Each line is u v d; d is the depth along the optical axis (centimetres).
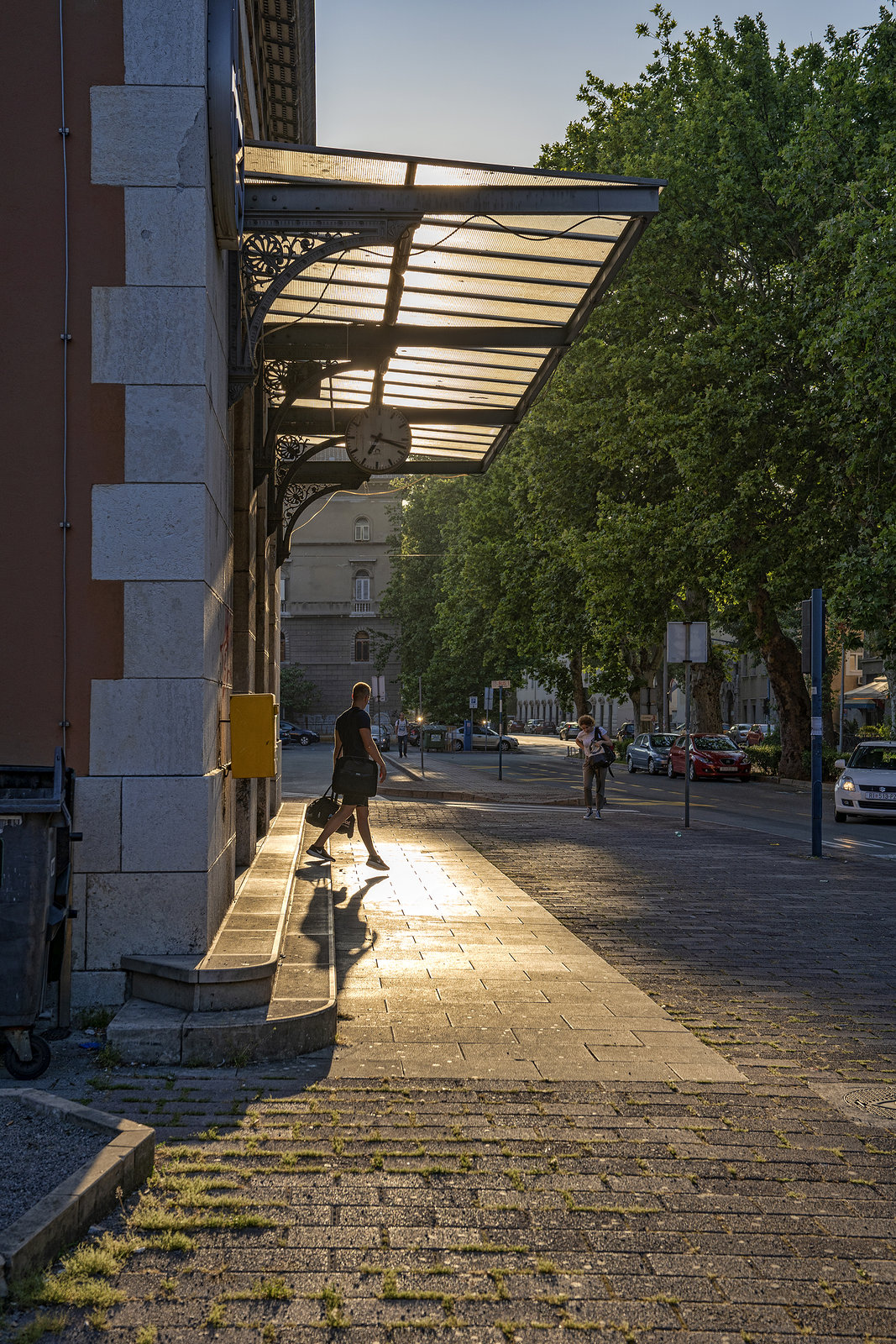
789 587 2928
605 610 3225
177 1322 298
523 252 912
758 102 3023
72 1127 400
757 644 3831
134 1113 459
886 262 2325
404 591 6656
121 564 620
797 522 2834
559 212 807
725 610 3675
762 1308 312
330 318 1111
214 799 645
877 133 2689
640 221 838
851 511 2759
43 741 616
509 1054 545
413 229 823
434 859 1288
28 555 620
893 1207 379
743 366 2739
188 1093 486
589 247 899
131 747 617
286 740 7019
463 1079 509
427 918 900
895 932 912
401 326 1116
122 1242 335
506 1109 470
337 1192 382
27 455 621
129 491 621
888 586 2489
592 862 1310
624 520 2981
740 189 2766
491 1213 369
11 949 503
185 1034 528
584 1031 588
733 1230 360
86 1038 566
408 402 1388
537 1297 315
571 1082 507
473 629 5262
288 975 634
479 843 1498
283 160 777
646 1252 344
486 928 862
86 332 625
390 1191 384
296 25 1383
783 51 3108
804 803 2611
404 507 7019
